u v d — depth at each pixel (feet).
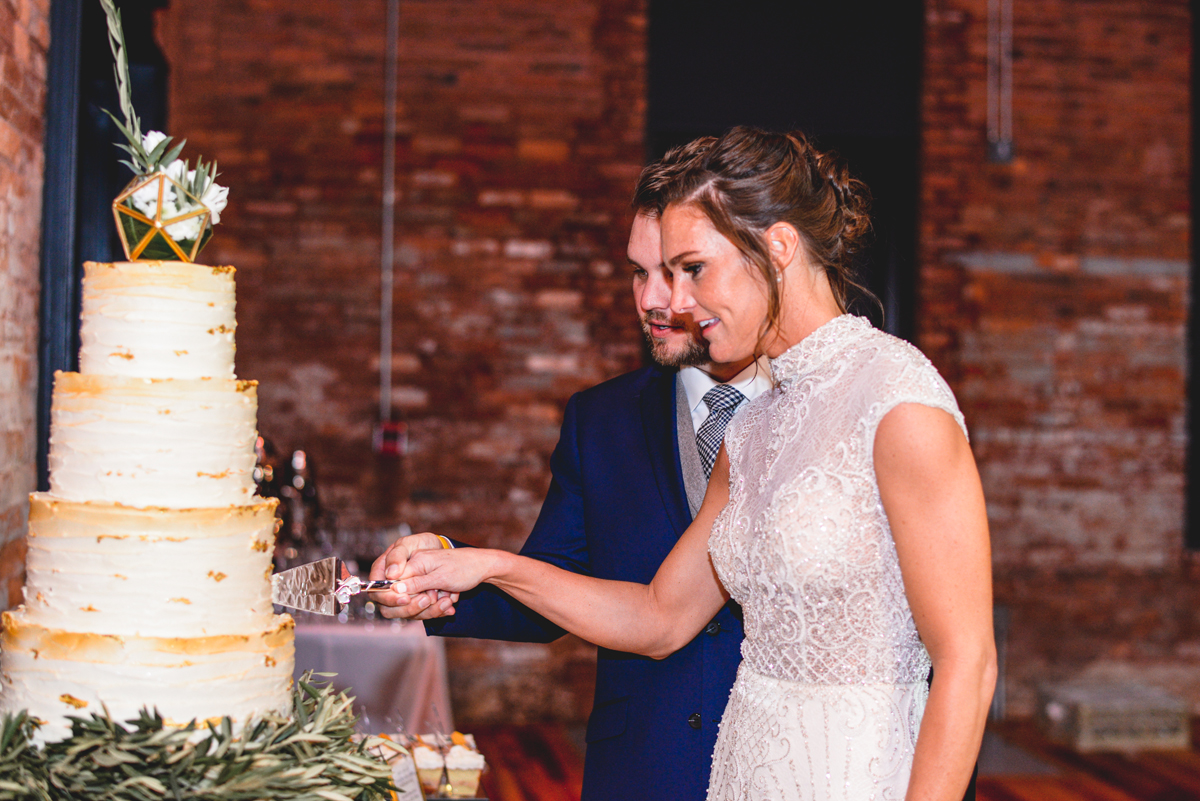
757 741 4.22
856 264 4.50
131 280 4.04
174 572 3.84
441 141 15.65
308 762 3.65
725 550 4.38
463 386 15.70
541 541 5.86
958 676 3.59
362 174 15.51
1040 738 15.34
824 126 16.12
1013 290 16.42
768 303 4.18
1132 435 16.62
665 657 5.16
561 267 15.85
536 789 12.78
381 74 15.55
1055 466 16.47
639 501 5.57
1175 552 16.65
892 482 3.76
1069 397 16.51
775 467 4.19
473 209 15.71
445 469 15.65
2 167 6.70
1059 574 16.43
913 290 16.30
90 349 4.12
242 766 3.46
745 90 16.05
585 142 15.88
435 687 9.37
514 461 15.78
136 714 3.75
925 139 16.21
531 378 15.81
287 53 15.34
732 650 5.28
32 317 7.41
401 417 15.55
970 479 3.71
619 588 5.06
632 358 15.96
